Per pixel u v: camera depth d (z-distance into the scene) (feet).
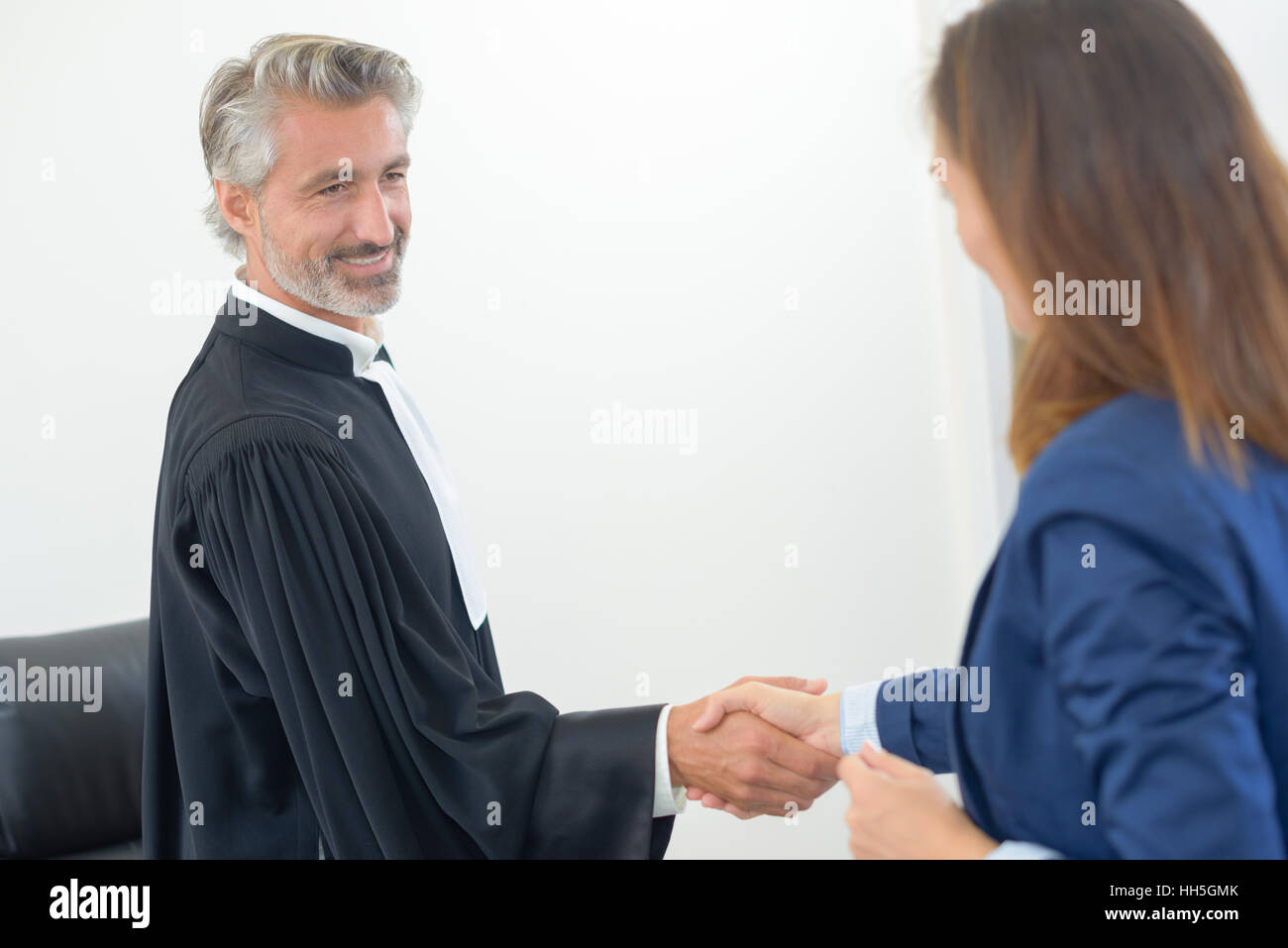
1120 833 2.46
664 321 9.87
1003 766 2.85
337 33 9.40
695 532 9.94
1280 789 2.61
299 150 4.58
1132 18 2.76
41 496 9.07
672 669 9.92
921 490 10.14
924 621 10.18
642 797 4.57
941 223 9.96
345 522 4.35
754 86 9.92
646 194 9.84
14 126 9.00
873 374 10.08
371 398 5.04
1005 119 2.82
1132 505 2.55
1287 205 2.77
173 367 9.23
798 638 10.06
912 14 9.86
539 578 9.75
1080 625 2.55
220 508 4.35
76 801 6.12
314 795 4.42
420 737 4.32
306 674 4.26
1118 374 2.78
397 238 4.88
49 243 9.06
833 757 4.66
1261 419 2.68
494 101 9.65
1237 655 2.49
